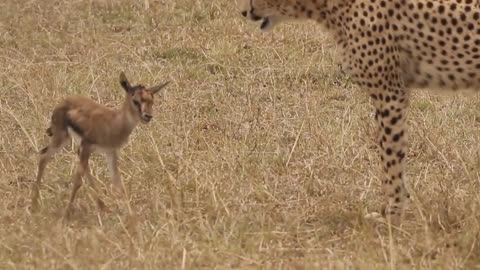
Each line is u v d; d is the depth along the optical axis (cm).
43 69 1625
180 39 1777
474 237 1038
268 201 1182
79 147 1123
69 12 1945
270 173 1268
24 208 1156
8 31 1847
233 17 1877
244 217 1116
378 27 1091
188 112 1480
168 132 1384
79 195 1187
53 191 1205
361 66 1109
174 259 1016
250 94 1538
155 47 1739
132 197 1177
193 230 1093
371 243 1052
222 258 1027
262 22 1178
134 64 1673
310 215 1143
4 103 1495
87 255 1024
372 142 1344
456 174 1241
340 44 1128
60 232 1071
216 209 1128
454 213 1110
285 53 1686
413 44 1094
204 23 1869
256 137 1372
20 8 1964
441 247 1045
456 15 1073
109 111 1116
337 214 1132
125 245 1052
